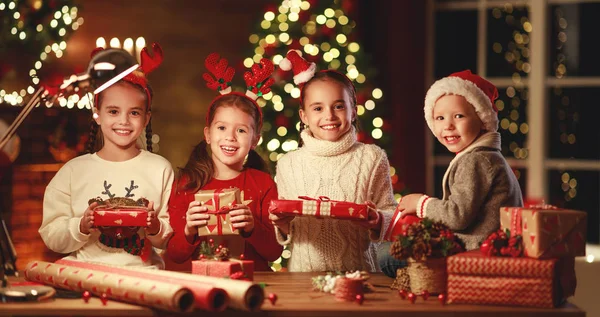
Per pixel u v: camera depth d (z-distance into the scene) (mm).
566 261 2256
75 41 5371
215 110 2893
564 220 2164
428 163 5609
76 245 2568
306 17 4738
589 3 5234
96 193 2652
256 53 4742
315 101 2830
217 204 2596
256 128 2934
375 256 2943
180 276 2254
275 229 2791
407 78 5602
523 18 5379
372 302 2234
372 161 2904
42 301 2238
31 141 4691
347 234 2844
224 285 2141
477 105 2559
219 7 5602
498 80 5445
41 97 2350
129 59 2396
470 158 2510
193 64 5578
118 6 5453
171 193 2744
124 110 2650
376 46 5660
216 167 2945
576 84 5273
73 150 4812
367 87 4789
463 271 2193
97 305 2197
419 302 2232
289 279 2613
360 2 5637
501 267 2168
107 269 2373
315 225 2846
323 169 2873
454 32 5566
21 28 4262
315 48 4539
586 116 5254
